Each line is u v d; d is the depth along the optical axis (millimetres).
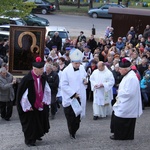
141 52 15898
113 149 7723
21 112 8148
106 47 16562
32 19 29391
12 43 12641
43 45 12867
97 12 39062
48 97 8367
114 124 8492
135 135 8922
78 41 20750
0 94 10984
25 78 8086
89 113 12047
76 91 8766
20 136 9109
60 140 8570
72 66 8852
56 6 42500
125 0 44969
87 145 8070
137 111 8430
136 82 8273
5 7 18672
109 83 11078
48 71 11031
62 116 11688
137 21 22625
